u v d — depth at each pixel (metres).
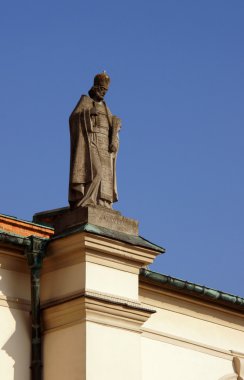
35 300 27.42
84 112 28.33
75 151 28.16
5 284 27.41
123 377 27.20
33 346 27.25
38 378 27.05
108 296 27.39
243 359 31.66
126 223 28.20
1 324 27.06
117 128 28.70
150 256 28.33
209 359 30.89
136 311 27.81
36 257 27.55
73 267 27.47
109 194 28.28
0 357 26.81
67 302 27.16
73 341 26.98
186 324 30.69
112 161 28.58
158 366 29.59
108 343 27.17
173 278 29.89
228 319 31.70
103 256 27.62
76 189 27.94
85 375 26.55
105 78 28.84
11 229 31.62
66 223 27.81
